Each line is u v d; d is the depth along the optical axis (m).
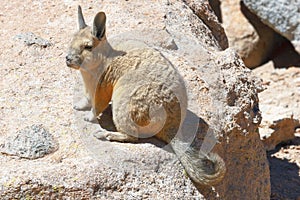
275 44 33.69
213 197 15.04
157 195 14.29
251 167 17.50
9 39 19.53
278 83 30.62
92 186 14.07
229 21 33.09
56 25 20.34
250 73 18.55
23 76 17.73
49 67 18.12
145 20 19.92
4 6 21.64
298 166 23.72
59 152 14.89
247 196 17.12
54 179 14.02
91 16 20.44
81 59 15.03
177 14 20.77
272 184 22.47
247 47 32.75
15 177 13.98
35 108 16.47
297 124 25.25
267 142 24.23
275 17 31.31
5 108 16.50
